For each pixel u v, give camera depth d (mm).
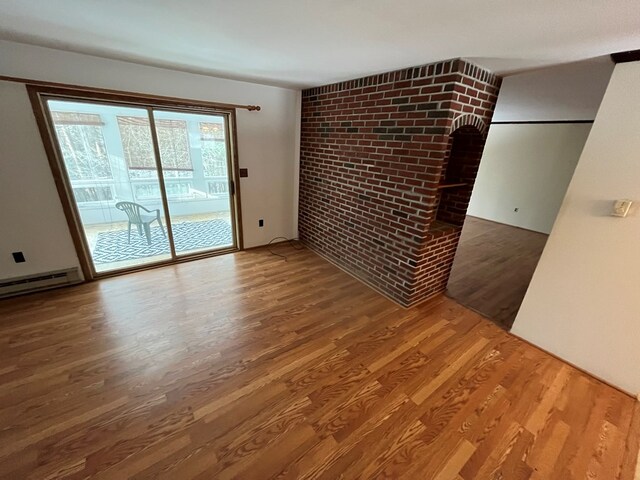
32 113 2277
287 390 1758
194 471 1311
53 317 2342
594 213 1829
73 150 2896
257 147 3590
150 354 1992
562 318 2066
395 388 1807
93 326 2254
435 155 2213
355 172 3039
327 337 2260
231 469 1325
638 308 1734
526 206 5797
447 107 2070
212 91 3021
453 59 1976
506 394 1797
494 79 2318
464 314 2648
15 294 2580
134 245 3809
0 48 2041
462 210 2832
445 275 2994
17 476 1267
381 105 2590
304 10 1326
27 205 2443
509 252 4367
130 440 1427
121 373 1821
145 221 3770
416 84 2250
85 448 1383
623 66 1614
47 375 1782
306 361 2002
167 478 1278
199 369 1885
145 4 1326
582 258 1917
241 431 1499
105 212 3475
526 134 5641
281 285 3051
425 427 1565
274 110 3553
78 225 2754
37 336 2115
